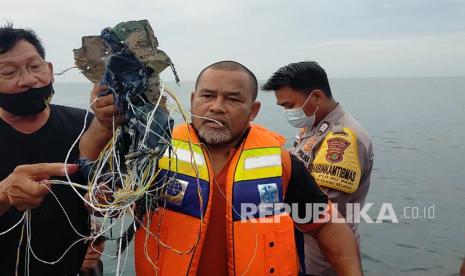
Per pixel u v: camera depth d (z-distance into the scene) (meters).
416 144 19.72
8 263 2.09
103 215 1.69
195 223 1.99
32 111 2.10
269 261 2.02
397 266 7.15
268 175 2.10
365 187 3.10
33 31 2.14
